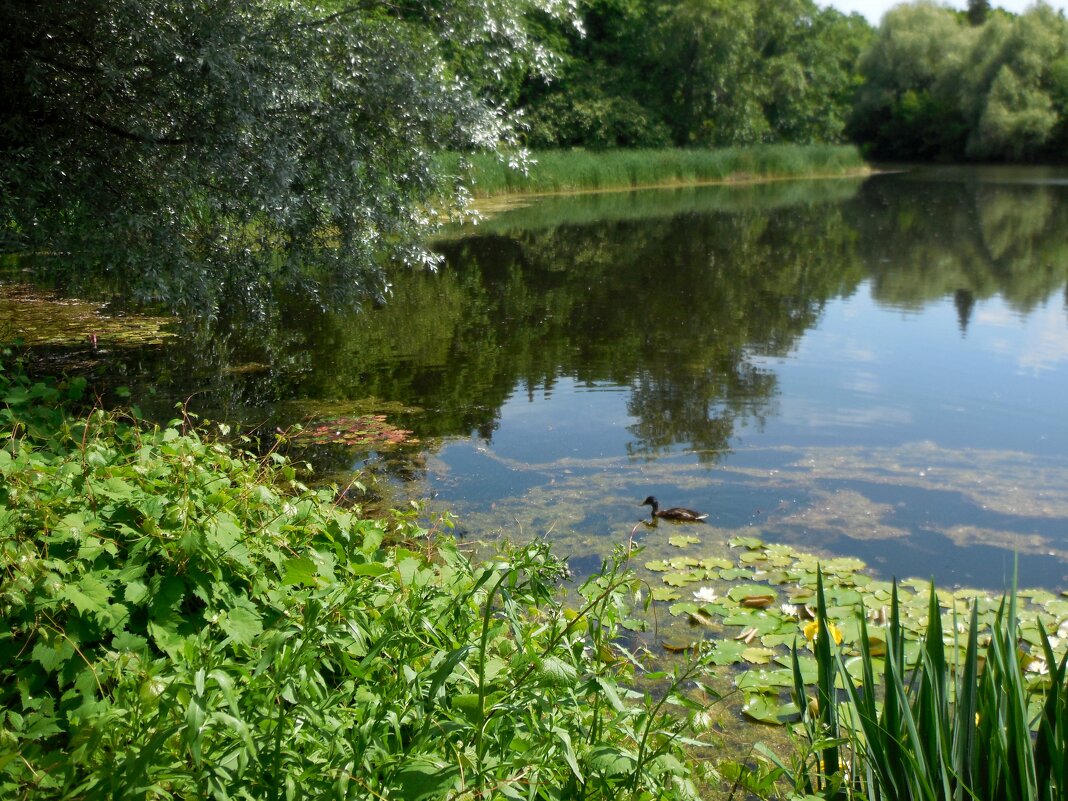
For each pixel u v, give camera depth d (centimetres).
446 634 275
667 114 4059
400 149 772
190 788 201
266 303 811
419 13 775
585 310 1120
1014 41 4550
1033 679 337
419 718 234
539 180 3008
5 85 662
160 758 197
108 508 287
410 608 286
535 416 707
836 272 1418
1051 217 2158
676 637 388
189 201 715
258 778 206
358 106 742
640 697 336
